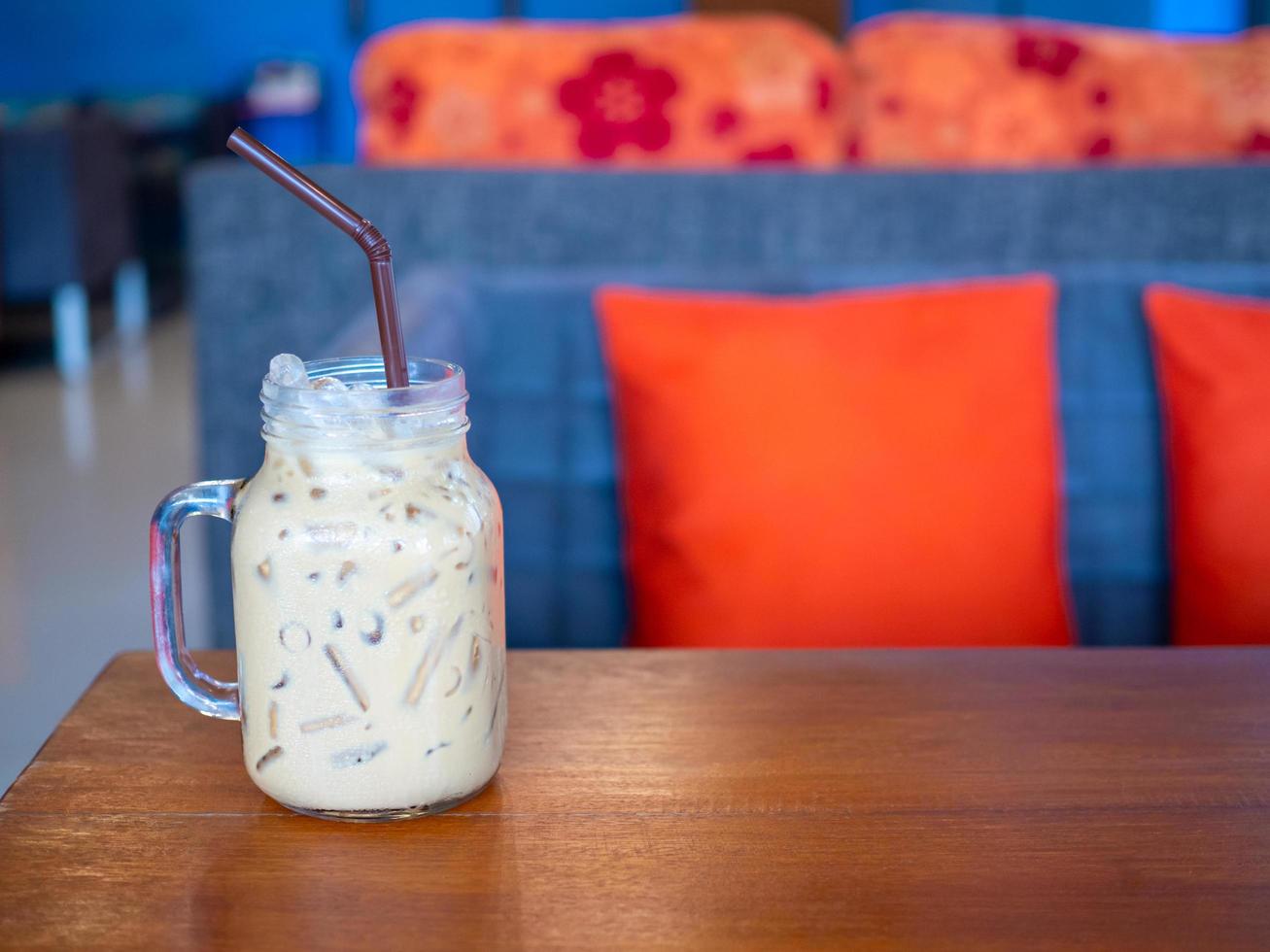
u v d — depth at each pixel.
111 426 4.08
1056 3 6.85
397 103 2.03
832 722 0.75
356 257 1.84
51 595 2.73
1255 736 0.73
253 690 0.63
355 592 0.61
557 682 0.80
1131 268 1.55
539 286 1.54
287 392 0.61
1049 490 1.33
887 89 2.11
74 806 0.65
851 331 1.33
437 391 0.63
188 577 2.81
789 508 1.29
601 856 0.61
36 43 7.21
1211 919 0.57
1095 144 2.11
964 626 1.28
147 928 0.56
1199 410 1.39
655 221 1.81
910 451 1.29
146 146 5.99
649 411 1.34
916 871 0.60
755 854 0.61
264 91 6.79
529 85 2.02
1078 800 0.66
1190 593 1.39
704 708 0.77
